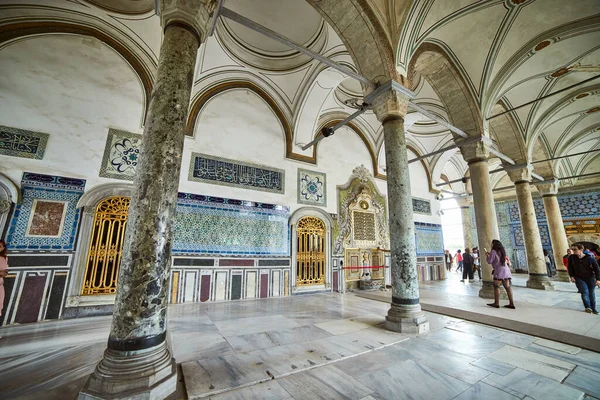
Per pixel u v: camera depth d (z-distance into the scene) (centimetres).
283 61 754
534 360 286
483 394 216
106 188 520
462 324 429
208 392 213
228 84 717
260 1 611
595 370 262
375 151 1024
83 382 233
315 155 857
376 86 478
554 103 840
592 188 1277
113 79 561
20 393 212
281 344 328
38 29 493
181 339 345
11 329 396
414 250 419
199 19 294
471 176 679
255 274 674
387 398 210
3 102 457
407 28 482
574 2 529
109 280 516
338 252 836
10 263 432
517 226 1474
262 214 713
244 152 716
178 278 579
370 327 406
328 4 474
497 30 590
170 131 247
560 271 1002
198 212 621
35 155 472
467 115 681
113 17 527
